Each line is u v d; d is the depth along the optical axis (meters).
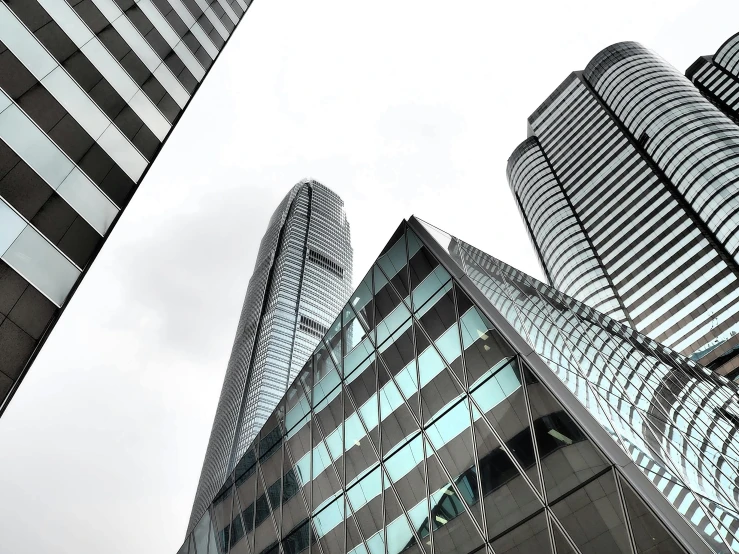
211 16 37.81
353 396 26.94
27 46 20.31
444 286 24.16
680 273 103.62
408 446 22.23
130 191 22.80
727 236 96.19
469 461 19.25
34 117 19.33
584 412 16.61
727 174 100.50
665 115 121.50
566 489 15.84
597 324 34.03
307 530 26.06
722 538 14.09
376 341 27.09
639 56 143.88
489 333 20.77
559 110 162.88
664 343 100.69
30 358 16.67
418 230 27.48
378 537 21.72
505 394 19.14
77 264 19.20
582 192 137.88
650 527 13.59
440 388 21.98
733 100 134.38
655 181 119.19
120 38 26.41
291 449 30.47
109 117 23.16
